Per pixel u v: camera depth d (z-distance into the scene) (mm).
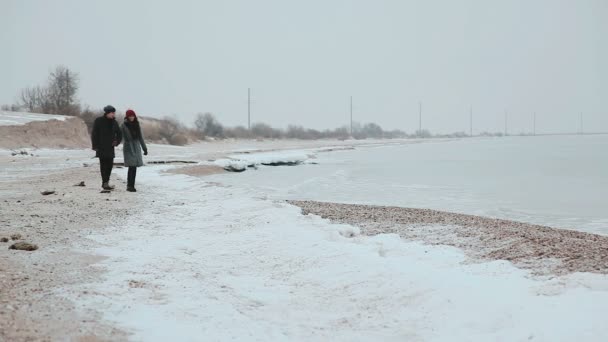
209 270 6711
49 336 4129
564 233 10891
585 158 54844
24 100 65875
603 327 3967
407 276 6039
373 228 10641
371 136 171375
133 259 7000
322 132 137875
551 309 4551
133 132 14836
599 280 5098
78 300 5059
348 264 6734
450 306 5074
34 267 6238
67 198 12891
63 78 65125
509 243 8461
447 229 10305
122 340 4188
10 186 16188
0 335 4062
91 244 7801
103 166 14648
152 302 5215
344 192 21891
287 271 6711
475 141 146875
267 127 117375
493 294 5223
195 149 57781
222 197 13914
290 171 34188
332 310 5363
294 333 4746
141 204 12367
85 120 61750
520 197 20766
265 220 10062
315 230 9062
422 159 51844
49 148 44469
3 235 8070
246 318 5000
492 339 4215
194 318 4863
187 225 9734
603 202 19422
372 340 4566
